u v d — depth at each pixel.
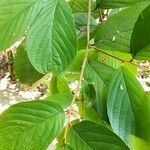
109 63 0.32
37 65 0.25
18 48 0.34
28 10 0.26
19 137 0.23
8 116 0.23
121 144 0.24
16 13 0.26
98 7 0.33
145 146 0.27
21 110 0.23
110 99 0.27
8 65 1.72
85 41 0.32
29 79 0.34
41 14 0.26
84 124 0.25
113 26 0.30
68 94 0.26
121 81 0.28
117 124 0.27
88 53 0.31
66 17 0.26
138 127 0.27
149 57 0.28
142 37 0.28
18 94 1.69
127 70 0.28
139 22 0.28
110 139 0.24
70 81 0.33
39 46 0.25
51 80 0.33
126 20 0.30
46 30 0.26
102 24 0.31
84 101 0.29
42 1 0.26
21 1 0.26
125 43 0.30
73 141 0.25
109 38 0.30
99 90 0.29
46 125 0.23
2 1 0.26
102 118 0.28
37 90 1.62
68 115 0.25
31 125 0.23
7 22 0.26
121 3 0.31
